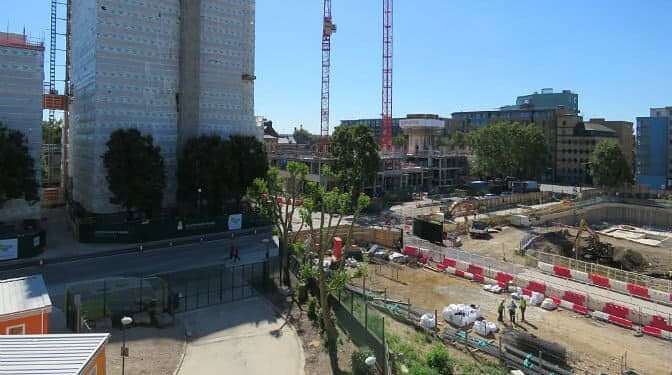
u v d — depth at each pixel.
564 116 175.00
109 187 63.03
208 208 71.94
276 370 28.11
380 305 38.84
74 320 31.66
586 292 44.00
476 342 32.72
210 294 40.34
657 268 67.75
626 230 93.69
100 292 33.62
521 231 79.62
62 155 91.44
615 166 119.56
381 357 26.97
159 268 49.28
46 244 57.34
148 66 72.19
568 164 173.50
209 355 29.80
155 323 33.69
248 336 32.62
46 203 87.25
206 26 78.94
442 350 28.89
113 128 68.94
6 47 62.16
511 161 133.38
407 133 164.62
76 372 17.62
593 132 172.75
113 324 32.97
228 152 70.00
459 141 193.00
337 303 35.00
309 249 43.81
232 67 82.25
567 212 95.06
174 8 74.75
